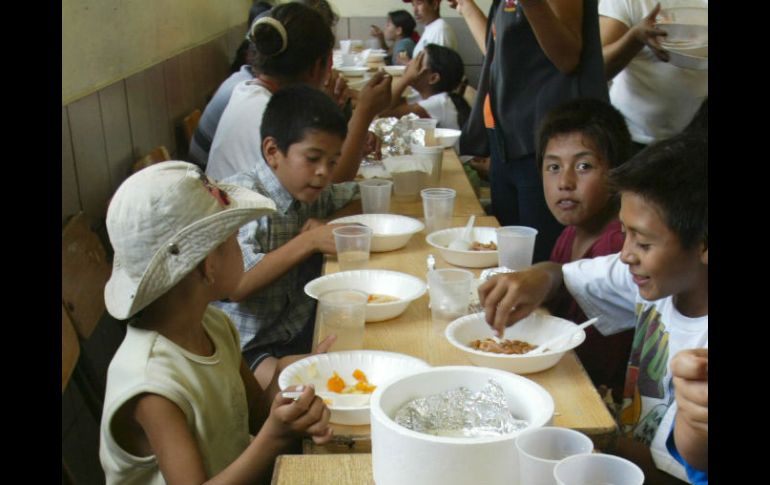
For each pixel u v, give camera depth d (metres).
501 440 0.89
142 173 1.29
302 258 1.95
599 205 1.93
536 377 1.33
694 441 1.02
